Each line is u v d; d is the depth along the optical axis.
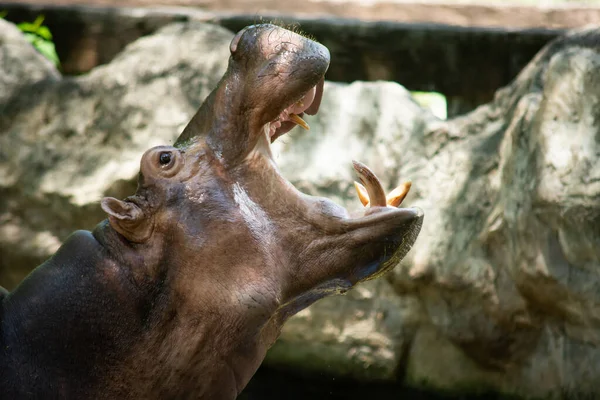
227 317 10.18
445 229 22.95
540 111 20.92
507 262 21.91
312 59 10.25
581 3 33.34
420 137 24.30
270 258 10.23
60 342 10.20
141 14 31.03
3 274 26.00
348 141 24.73
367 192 10.96
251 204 10.30
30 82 26.41
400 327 23.78
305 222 10.37
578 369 20.92
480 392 23.30
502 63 28.30
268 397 24.88
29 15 31.73
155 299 10.30
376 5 30.84
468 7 30.03
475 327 22.67
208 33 27.02
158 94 25.77
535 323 21.89
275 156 11.98
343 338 24.11
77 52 31.72
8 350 10.10
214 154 10.38
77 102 26.00
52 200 25.17
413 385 24.00
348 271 10.45
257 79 10.20
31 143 25.73
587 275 20.03
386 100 25.03
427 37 28.86
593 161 19.73
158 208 10.27
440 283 22.78
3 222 25.56
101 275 10.34
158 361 10.31
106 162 25.27
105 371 10.26
